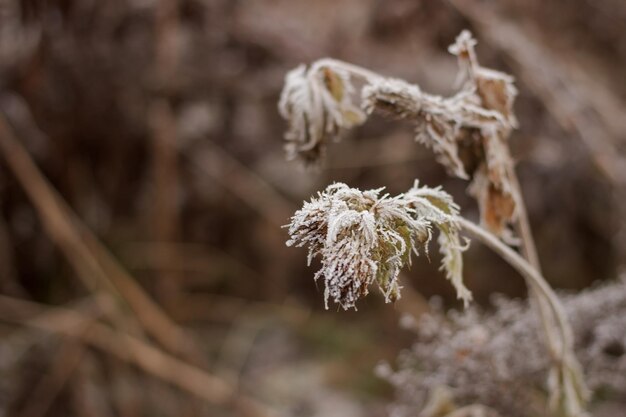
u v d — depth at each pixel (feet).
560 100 2.58
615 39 2.83
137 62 2.68
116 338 2.60
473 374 1.61
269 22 2.89
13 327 2.81
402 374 1.67
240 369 3.09
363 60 2.85
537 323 1.63
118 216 3.11
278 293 3.43
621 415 1.89
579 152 2.67
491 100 1.47
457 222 1.31
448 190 3.03
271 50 2.88
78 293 2.95
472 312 1.67
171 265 3.00
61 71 2.60
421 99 1.44
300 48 2.88
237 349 3.18
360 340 3.24
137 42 2.67
